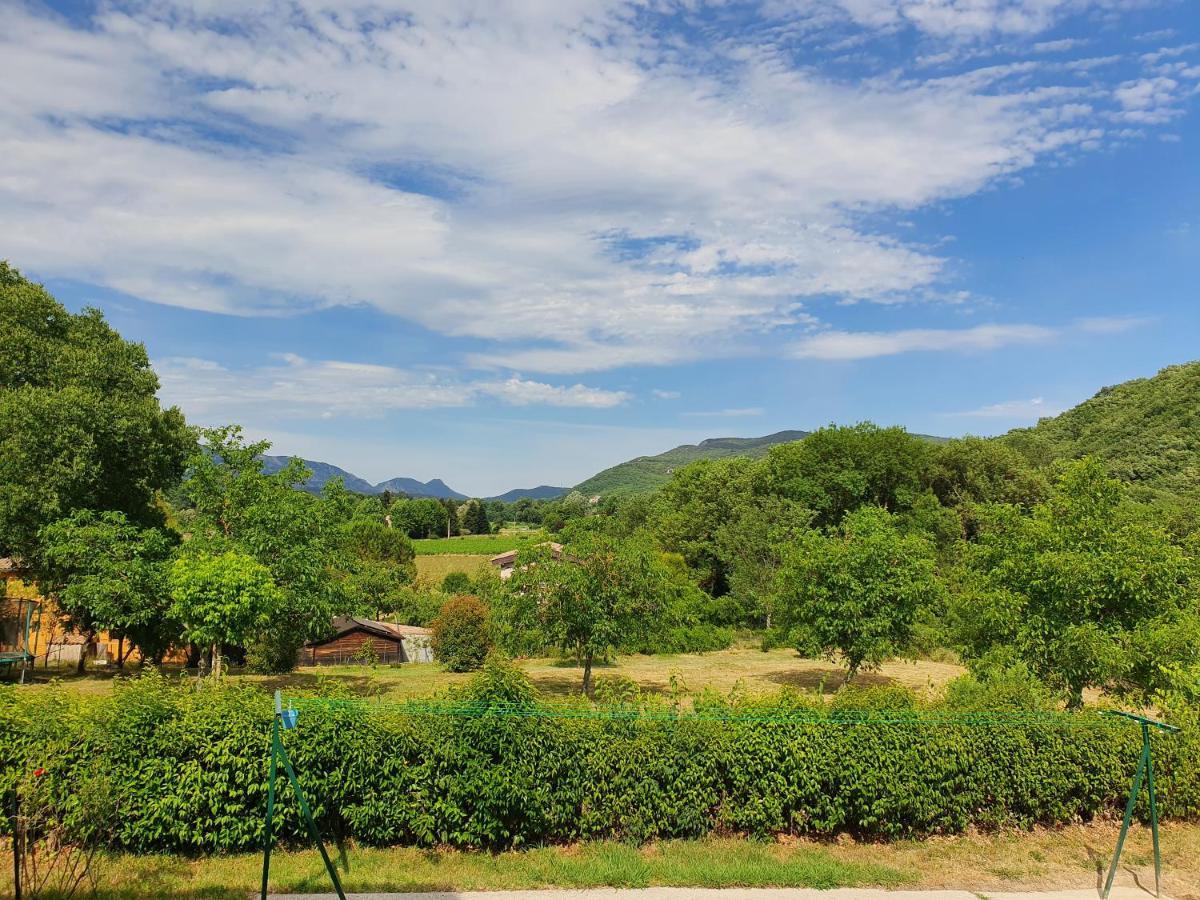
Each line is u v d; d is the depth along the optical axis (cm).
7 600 2650
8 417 2305
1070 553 1451
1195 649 1312
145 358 2931
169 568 2133
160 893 696
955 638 1708
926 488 5288
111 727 801
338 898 698
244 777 801
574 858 800
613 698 945
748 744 866
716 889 739
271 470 2280
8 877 715
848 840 873
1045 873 807
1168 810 954
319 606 2078
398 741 828
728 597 4238
